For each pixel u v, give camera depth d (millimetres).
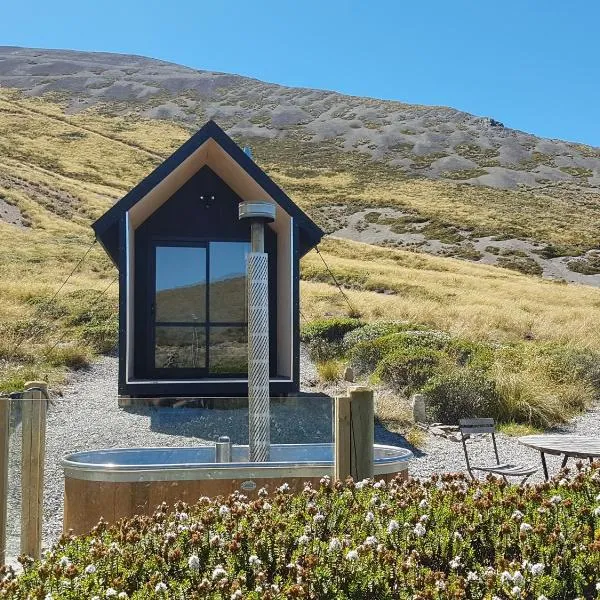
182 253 12500
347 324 18984
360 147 115062
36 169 58375
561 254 54688
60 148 73875
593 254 54906
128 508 5523
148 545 3725
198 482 5602
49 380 13484
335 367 15062
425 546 3797
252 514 4059
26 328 17734
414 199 78188
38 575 3391
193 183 12602
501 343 17766
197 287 12508
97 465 5570
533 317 24922
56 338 17531
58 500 6918
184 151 11031
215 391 11422
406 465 6102
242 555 3561
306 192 80188
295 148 113625
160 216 12469
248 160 11312
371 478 5367
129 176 67312
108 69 157000
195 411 6430
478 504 4047
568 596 3412
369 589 3295
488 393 11695
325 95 148625
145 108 131125
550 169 108250
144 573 3461
